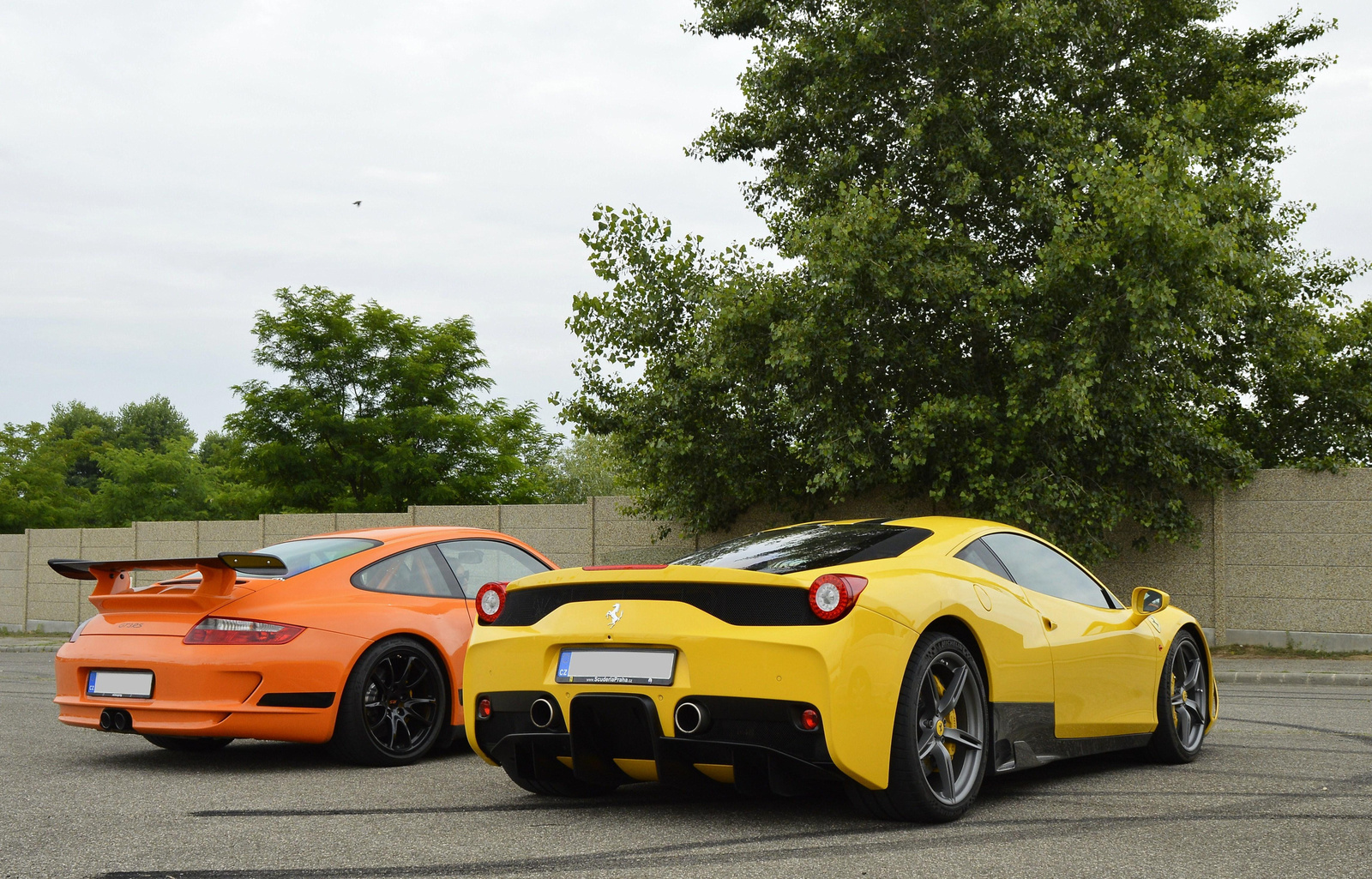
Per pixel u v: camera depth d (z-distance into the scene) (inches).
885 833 162.9
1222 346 580.7
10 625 942.4
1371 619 492.4
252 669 234.1
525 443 1290.6
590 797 200.2
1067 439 492.1
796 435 529.3
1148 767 225.0
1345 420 599.2
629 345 549.6
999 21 497.4
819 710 155.6
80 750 274.4
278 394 1161.4
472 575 280.5
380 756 246.1
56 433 2021.4
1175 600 528.1
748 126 587.5
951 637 173.3
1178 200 438.6
